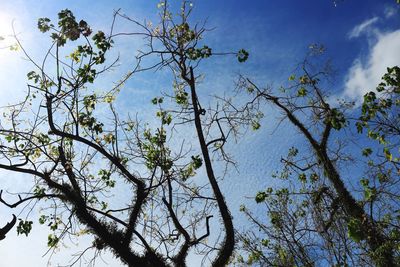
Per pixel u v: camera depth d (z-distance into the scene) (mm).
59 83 9797
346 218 12133
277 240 12945
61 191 9883
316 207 12930
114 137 10875
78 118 10414
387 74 10672
